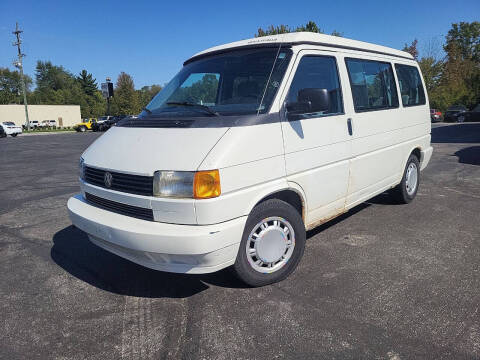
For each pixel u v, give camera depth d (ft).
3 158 47.70
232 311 9.82
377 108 14.89
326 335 8.68
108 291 11.24
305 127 11.35
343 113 12.95
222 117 10.21
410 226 15.79
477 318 9.16
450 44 161.58
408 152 17.52
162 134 10.31
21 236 16.37
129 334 9.05
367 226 15.90
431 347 8.16
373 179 15.07
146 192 9.54
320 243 14.16
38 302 10.72
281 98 10.75
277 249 11.01
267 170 10.22
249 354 8.14
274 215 10.78
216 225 9.16
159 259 9.38
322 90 10.30
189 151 9.36
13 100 291.79
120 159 10.35
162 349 8.43
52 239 15.90
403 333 8.65
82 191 12.08
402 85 16.93
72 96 306.76
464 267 11.90
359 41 14.73
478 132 63.16
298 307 9.89
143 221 9.59
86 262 13.44
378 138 14.87
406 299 10.08
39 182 29.78
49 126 194.18
